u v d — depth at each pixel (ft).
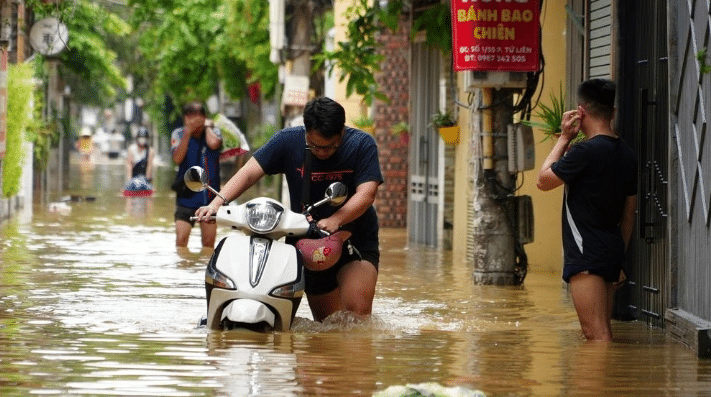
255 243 57.88
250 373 46.21
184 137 102.63
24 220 146.72
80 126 524.93
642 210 61.93
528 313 70.74
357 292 60.03
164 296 72.95
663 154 63.57
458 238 118.32
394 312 70.03
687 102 57.11
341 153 58.80
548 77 98.43
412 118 135.85
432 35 104.94
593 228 57.16
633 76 68.03
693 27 55.77
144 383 43.88
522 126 86.22
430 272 97.35
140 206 180.96
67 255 100.58
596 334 57.47
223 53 238.07
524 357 52.16
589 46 79.61
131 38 352.28
